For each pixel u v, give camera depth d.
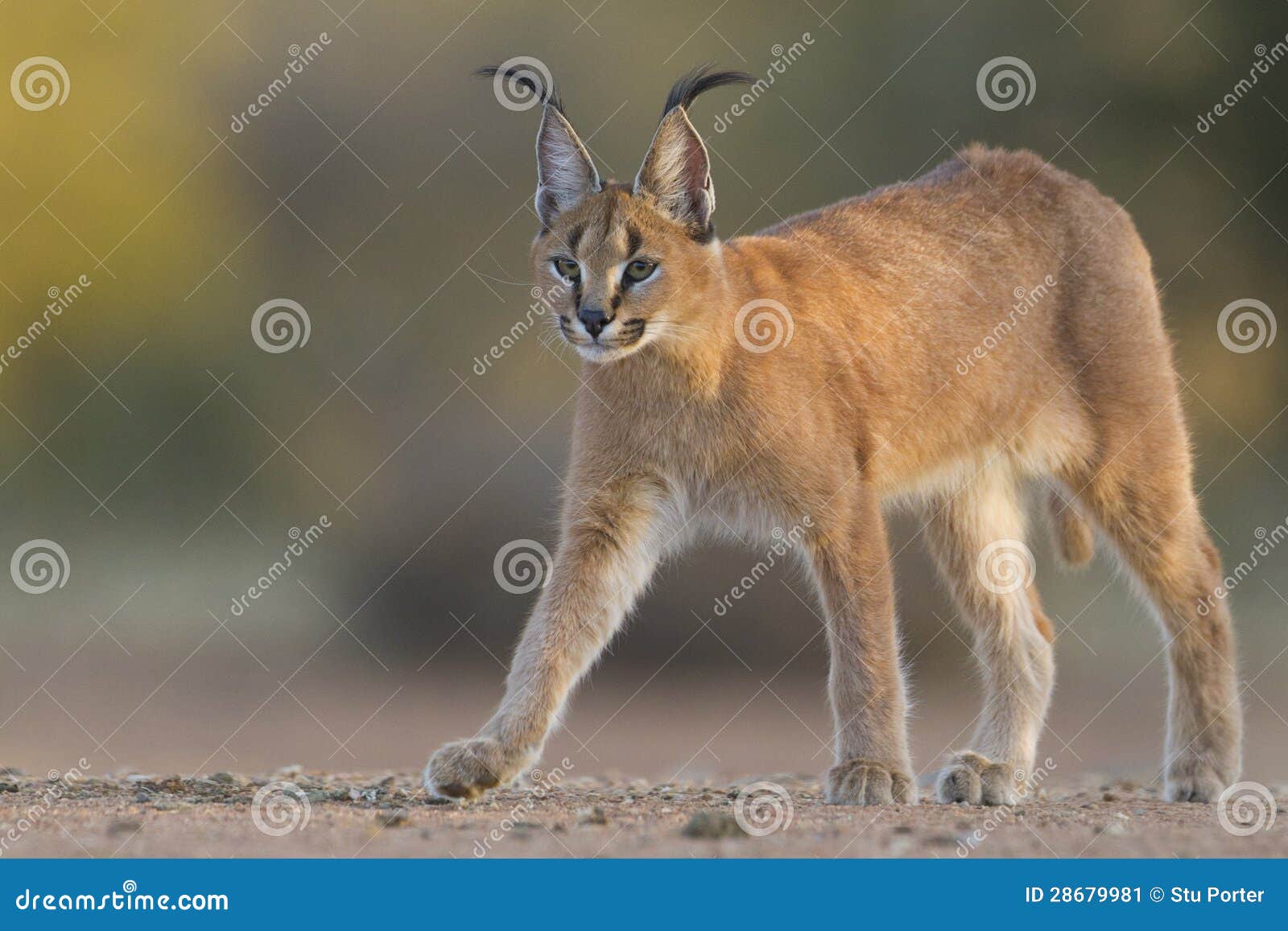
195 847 12.48
